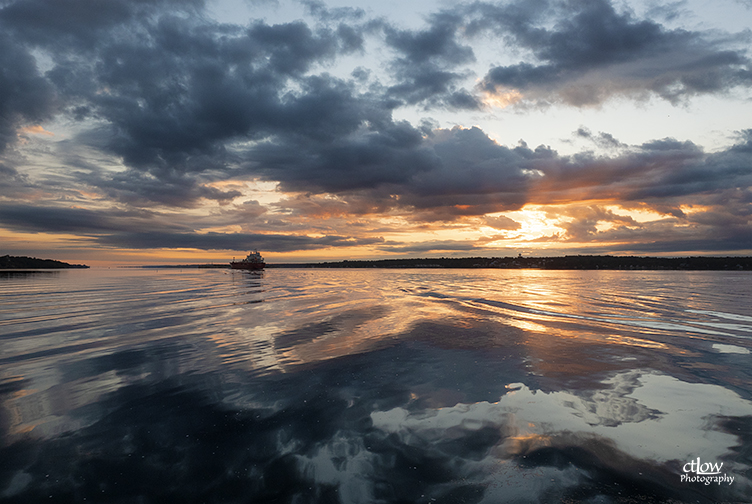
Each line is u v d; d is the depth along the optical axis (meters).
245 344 10.60
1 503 3.69
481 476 4.07
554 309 17.94
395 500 3.71
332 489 3.89
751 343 10.48
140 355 9.39
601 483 3.91
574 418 5.52
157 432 5.21
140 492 3.89
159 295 26.98
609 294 26.03
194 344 10.62
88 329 13.05
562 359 8.84
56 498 3.79
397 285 38.53
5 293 29.25
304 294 27.55
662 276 67.12
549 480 3.97
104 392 6.80
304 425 5.38
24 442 4.96
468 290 30.56
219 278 62.09
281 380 7.38
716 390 6.67
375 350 9.81
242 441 4.93
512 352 9.55
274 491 3.88
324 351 9.74
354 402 6.22
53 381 7.41
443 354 9.36
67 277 67.44
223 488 3.95
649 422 5.36
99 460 4.51
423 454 4.55
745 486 3.84
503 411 5.79
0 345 10.62
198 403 6.24
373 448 4.70
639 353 9.38
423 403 6.15
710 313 16.36
